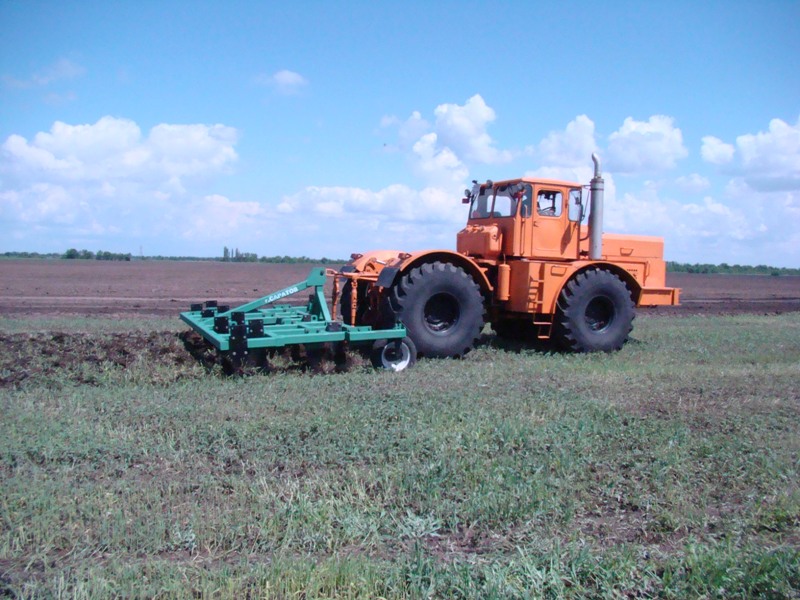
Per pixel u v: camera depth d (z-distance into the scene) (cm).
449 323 998
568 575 346
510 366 905
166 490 438
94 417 595
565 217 1076
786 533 405
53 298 2172
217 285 3109
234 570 345
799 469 500
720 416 633
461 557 364
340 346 880
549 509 421
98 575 337
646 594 338
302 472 477
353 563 344
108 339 875
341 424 571
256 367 822
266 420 582
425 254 974
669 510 429
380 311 996
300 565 342
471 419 586
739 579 343
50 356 812
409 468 471
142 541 370
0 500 415
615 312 1088
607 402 670
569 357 1027
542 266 1038
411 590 329
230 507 414
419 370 856
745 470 494
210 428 556
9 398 657
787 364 963
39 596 319
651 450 529
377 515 409
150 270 4909
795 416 644
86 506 409
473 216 1155
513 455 507
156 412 608
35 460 488
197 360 848
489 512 412
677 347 1140
